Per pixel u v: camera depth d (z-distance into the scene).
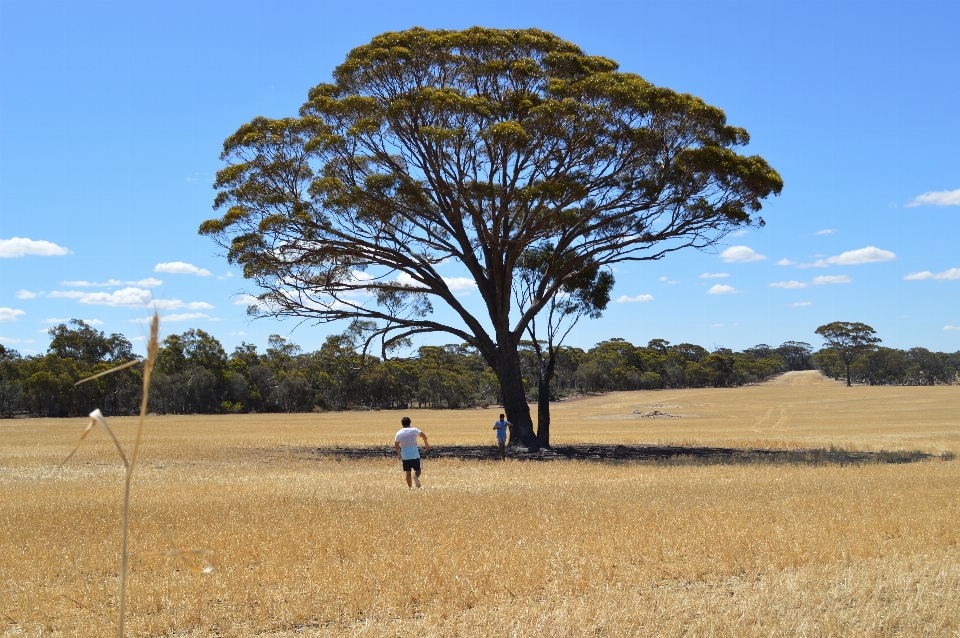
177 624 7.53
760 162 30.80
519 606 7.91
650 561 9.82
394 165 30.70
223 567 9.57
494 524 12.37
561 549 10.36
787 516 12.97
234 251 30.08
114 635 7.13
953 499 15.15
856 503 14.49
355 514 13.37
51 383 95.00
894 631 7.32
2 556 10.24
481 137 28.36
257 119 31.00
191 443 39.22
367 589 8.57
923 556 9.99
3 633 7.33
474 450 35.41
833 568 9.45
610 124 29.91
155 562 9.79
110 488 18.69
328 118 30.34
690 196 31.22
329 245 31.19
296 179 31.00
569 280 35.06
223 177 31.00
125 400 103.81
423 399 118.50
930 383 170.50
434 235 32.84
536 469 23.69
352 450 35.00
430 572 9.11
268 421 76.88
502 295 33.34
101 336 117.50
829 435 46.69
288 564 9.70
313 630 7.33
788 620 7.45
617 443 40.38
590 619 7.36
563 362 142.75
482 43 29.91
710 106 29.88
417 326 33.41
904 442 37.84
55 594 8.45
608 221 32.16
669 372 161.62
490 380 124.12
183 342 109.94
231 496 16.52
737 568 9.61
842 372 180.62
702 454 31.22
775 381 188.00
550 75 31.00
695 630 7.14
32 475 22.81
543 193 28.83
